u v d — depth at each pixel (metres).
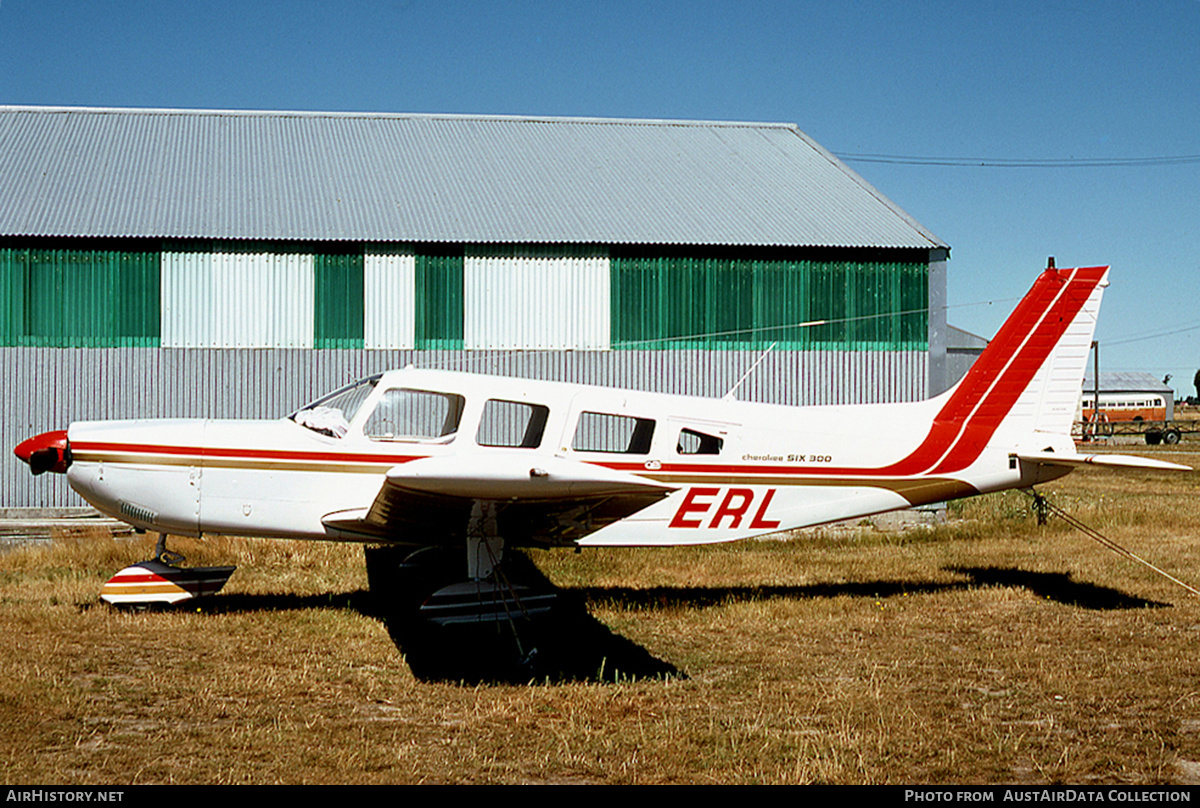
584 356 13.10
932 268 13.75
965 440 8.56
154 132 15.97
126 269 12.29
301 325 12.60
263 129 16.64
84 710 4.95
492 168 15.61
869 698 5.53
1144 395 68.19
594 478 5.67
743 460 8.10
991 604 8.23
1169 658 6.46
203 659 6.08
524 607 7.15
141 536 10.62
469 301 12.88
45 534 11.55
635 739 4.75
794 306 13.50
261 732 4.69
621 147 17.09
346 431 7.47
